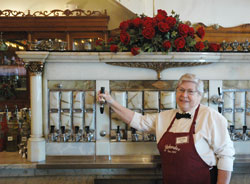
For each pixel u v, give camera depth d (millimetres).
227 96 1767
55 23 3039
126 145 1728
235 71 1758
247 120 1781
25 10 3482
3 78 3168
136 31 1695
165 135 1460
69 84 1738
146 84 1744
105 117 1740
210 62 1711
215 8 3367
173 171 1385
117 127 1725
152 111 1743
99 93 1597
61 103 1734
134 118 1585
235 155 1747
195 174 1356
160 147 1456
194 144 1355
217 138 1355
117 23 3430
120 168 1647
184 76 1451
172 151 1387
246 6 3391
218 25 3238
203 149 1365
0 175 1681
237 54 1672
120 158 1728
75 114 1735
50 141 1722
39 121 1696
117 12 3424
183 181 1360
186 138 1374
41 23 3047
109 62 1684
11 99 3174
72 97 1738
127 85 1745
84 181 1693
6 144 1932
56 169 1691
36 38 3084
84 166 1617
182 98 1427
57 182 1695
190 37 1681
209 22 3375
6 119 1950
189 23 3096
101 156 1726
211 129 1367
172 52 1611
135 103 1735
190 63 1671
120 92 1729
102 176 1695
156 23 1639
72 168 1614
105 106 1735
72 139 1721
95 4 3459
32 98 1679
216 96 1744
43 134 1740
